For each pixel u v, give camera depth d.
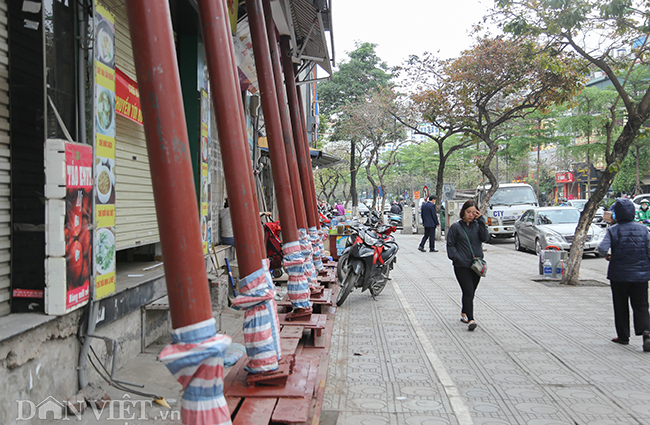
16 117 3.64
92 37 4.07
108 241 4.32
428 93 19.69
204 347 2.11
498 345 6.22
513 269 13.31
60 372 3.74
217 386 2.20
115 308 4.58
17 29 3.62
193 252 2.16
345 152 46.97
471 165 50.91
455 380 4.98
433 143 51.19
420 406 4.34
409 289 10.38
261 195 11.74
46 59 3.63
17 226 3.64
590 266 14.16
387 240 9.62
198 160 7.32
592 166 49.12
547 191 65.00
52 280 3.61
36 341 3.45
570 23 9.80
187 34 7.48
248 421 3.20
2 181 3.59
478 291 10.03
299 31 9.82
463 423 4.00
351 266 8.65
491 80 17.64
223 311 7.40
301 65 11.27
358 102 36.88
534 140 36.78
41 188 3.62
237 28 8.95
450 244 7.10
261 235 3.81
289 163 6.80
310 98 28.11
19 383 3.27
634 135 9.98
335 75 45.53
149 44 2.10
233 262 9.48
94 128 4.09
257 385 3.76
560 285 10.71
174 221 2.12
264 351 3.77
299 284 5.99
